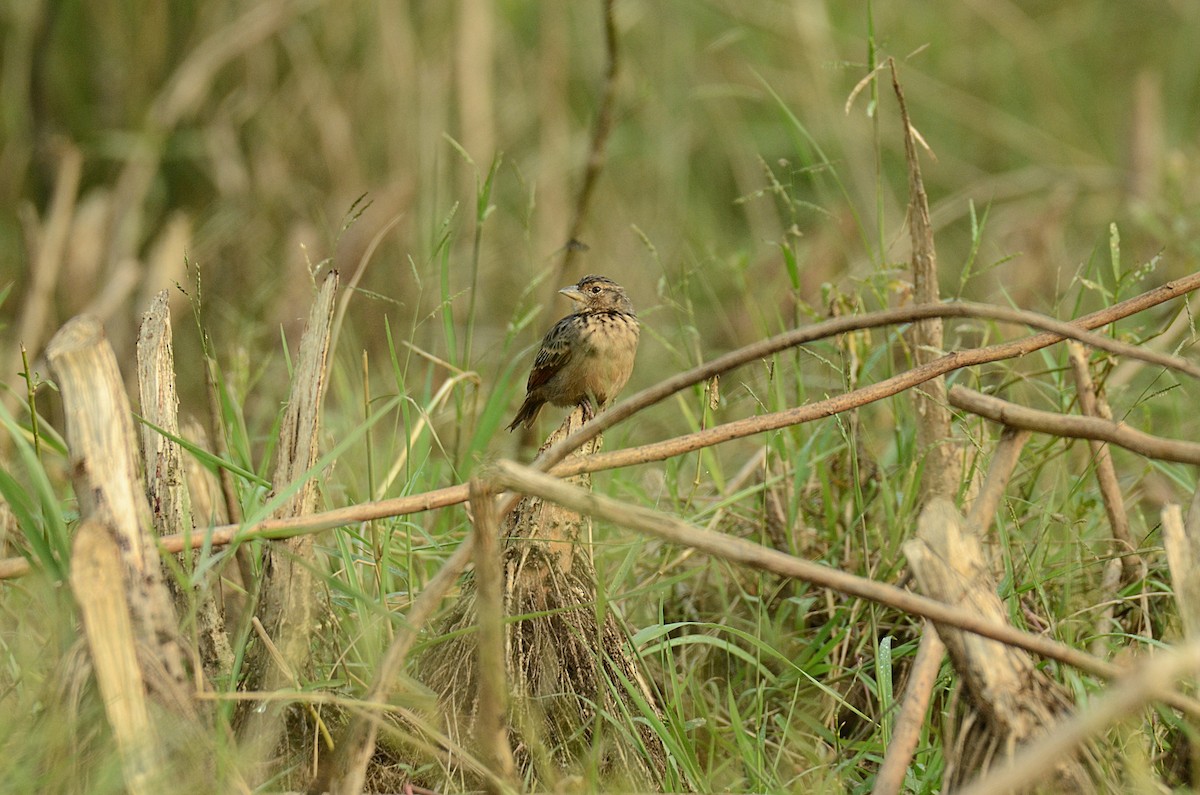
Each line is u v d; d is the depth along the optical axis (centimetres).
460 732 741
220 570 683
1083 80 2312
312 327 746
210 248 1698
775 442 953
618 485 1018
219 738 622
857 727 863
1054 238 1725
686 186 1900
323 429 1197
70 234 1627
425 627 816
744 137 1952
